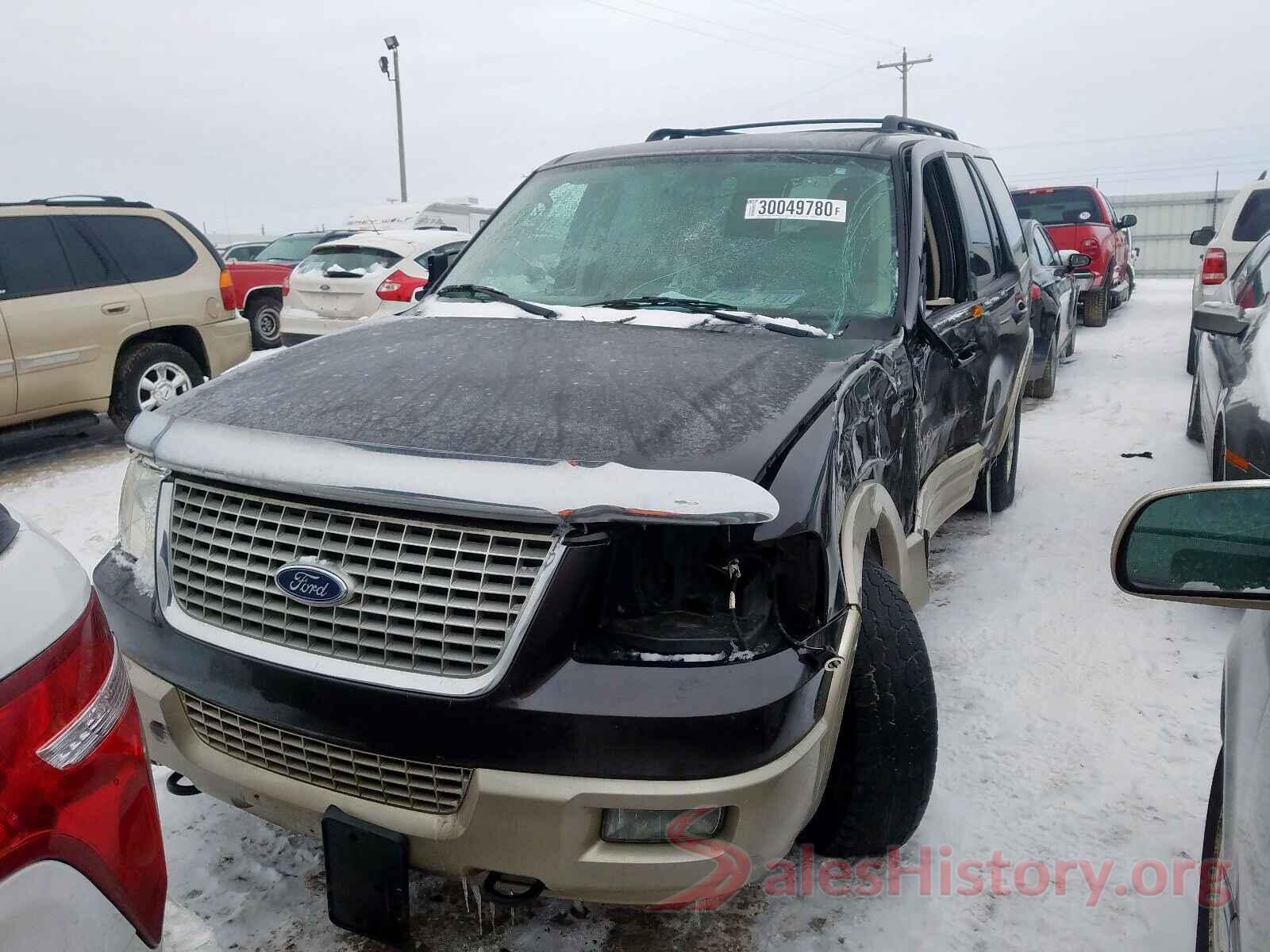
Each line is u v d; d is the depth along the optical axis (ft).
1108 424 24.84
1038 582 15.02
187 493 7.43
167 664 7.23
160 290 25.39
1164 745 10.49
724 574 6.54
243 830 9.27
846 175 11.44
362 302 32.22
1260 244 20.24
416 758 6.36
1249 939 4.71
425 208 66.74
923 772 7.98
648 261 11.21
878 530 8.68
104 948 4.83
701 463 6.62
